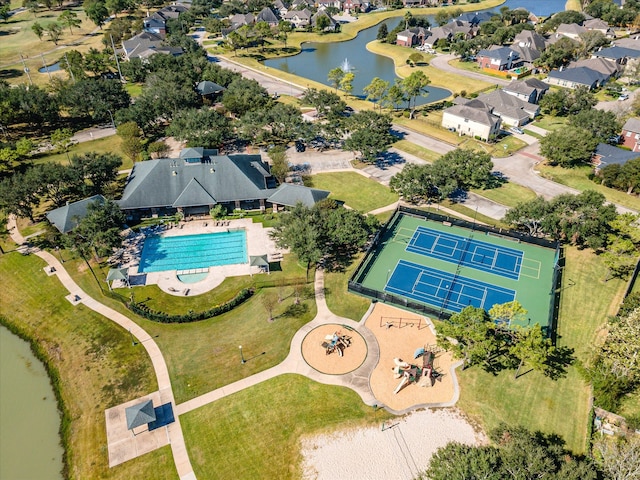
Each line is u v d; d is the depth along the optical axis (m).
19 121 125.81
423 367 56.69
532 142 123.19
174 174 88.69
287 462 49.34
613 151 106.25
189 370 59.47
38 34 193.25
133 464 49.38
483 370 59.22
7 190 81.44
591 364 58.31
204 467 49.03
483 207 94.75
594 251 80.81
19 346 65.38
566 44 177.38
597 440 50.34
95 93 125.69
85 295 71.62
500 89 143.00
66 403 56.94
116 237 75.25
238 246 82.50
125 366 60.25
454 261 79.00
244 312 68.44
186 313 68.19
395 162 111.75
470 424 52.88
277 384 57.38
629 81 163.38
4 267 77.94
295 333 64.56
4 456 51.69
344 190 99.56
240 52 198.38
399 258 79.62
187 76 142.12
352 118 113.94
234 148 116.62
